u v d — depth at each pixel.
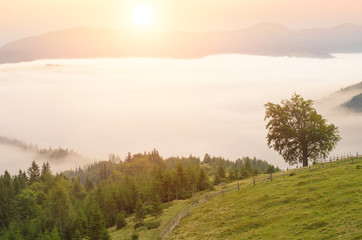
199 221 57.91
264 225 47.34
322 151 85.50
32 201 118.25
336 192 50.00
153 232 63.97
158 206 74.75
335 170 62.88
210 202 67.00
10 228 89.25
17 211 116.50
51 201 103.31
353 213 41.19
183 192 98.88
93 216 68.25
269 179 71.75
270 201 54.91
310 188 54.69
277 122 88.31
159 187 100.38
